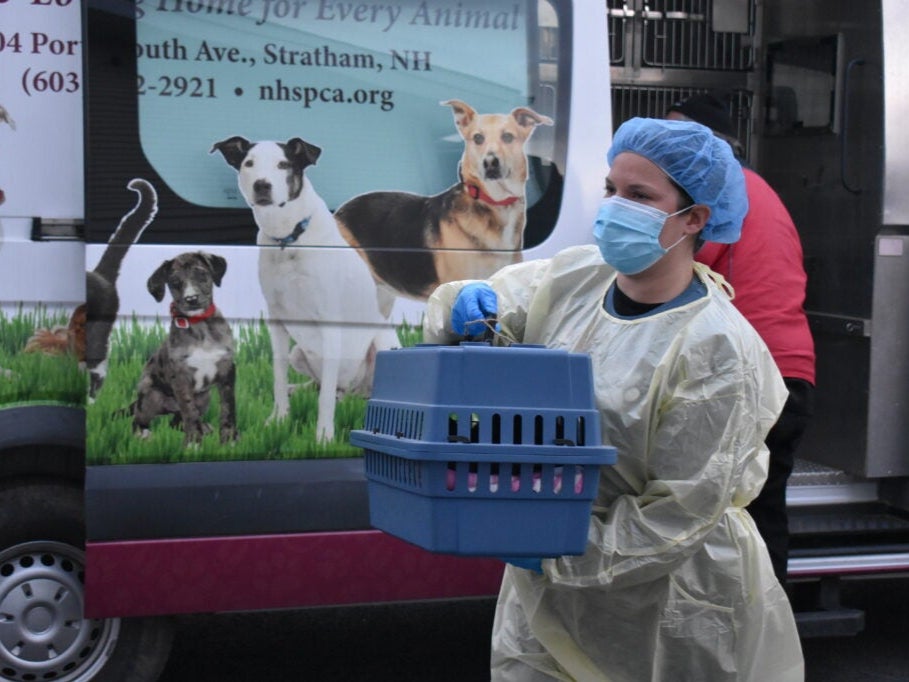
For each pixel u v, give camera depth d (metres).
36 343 3.71
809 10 5.40
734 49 5.76
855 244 5.09
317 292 3.81
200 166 3.74
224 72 3.76
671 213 2.37
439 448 2.09
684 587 2.40
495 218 3.96
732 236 2.51
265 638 5.16
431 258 3.90
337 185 3.84
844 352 5.22
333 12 3.83
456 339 2.71
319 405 3.82
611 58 5.61
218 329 3.75
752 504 4.28
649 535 2.27
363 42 3.86
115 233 3.68
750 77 5.80
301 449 3.82
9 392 3.70
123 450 3.70
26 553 3.86
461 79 3.93
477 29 3.95
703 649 2.43
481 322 2.55
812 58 5.40
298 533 3.83
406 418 2.22
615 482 2.38
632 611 2.42
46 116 3.68
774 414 2.42
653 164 2.37
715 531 2.41
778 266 4.28
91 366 3.67
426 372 2.17
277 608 3.85
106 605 3.73
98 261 3.67
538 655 2.58
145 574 3.74
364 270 3.85
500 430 2.13
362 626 5.33
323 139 3.82
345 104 3.84
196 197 3.74
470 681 4.70
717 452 2.26
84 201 3.69
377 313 3.86
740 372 2.27
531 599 2.49
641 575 2.28
